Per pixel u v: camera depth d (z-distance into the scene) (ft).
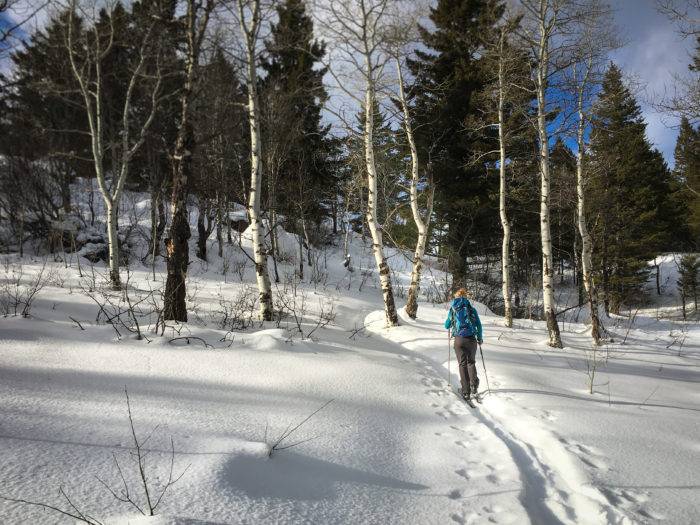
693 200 98.17
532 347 31.50
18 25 26.20
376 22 32.12
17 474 8.09
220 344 20.95
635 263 81.25
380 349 26.73
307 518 8.05
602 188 66.59
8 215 57.41
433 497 9.77
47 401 12.00
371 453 11.70
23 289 30.22
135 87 55.77
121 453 9.45
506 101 43.68
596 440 14.02
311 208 77.92
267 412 13.38
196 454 9.68
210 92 36.55
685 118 28.07
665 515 9.78
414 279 39.73
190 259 61.46
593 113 39.04
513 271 77.36
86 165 64.49
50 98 55.52
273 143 59.41
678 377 26.02
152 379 15.14
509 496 10.01
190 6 25.21
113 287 36.42
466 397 18.76
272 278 62.23
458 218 67.92
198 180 64.23
